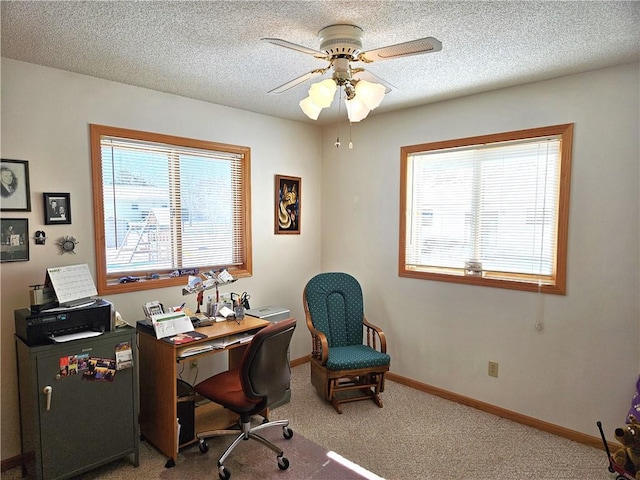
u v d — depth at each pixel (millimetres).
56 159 2404
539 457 2400
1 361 2240
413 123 3332
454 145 3090
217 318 2873
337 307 3455
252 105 3254
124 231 2799
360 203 3770
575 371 2584
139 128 2762
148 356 2527
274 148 3664
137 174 2840
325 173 4066
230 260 3457
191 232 3176
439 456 2414
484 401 3006
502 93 2816
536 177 2752
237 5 1656
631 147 2334
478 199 3049
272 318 3258
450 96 3004
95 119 2555
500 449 2484
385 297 3613
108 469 2291
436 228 3307
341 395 3252
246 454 2445
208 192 3264
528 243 2816
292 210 3848
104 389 2193
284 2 1630
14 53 2152
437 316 3258
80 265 2346
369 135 3658
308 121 3840
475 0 1615
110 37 1959
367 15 1746
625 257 2381
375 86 1872
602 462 2348
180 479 2205
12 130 2240
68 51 2129
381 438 2615
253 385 2197
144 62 2297
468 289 3061
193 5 1650
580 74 2486
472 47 2092
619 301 2412
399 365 3537
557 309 2639
